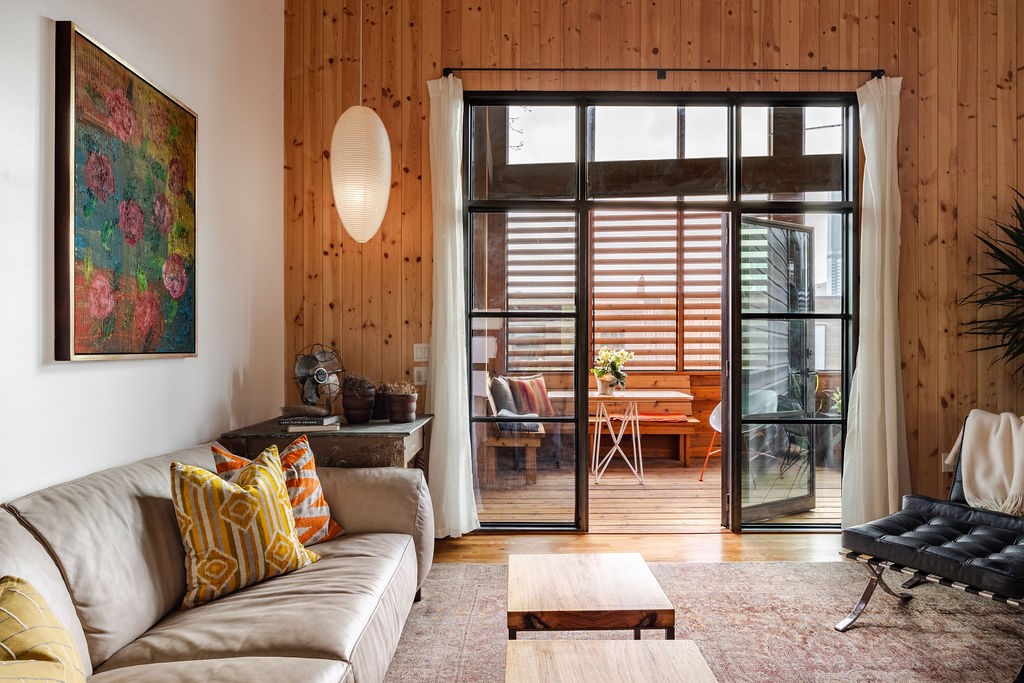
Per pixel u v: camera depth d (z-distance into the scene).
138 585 1.78
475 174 3.95
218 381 3.04
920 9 3.86
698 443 6.48
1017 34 3.88
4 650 1.16
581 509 3.90
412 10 3.85
